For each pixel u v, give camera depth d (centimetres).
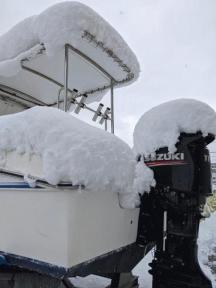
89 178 170
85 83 350
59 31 228
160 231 214
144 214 222
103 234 188
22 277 194
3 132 190
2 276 196
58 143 168
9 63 258
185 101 212
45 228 170
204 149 206
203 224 503
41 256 170
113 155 189
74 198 165
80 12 227
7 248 185
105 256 190
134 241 222
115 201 200
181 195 205
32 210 176
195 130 204
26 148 180
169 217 209
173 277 203
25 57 256
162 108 218
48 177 164
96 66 295
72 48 253
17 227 181
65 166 164
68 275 163
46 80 340
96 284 276
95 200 181
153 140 214
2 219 189
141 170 216
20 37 250
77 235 167
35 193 175
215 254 368
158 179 211
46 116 179
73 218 165
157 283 207
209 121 205
